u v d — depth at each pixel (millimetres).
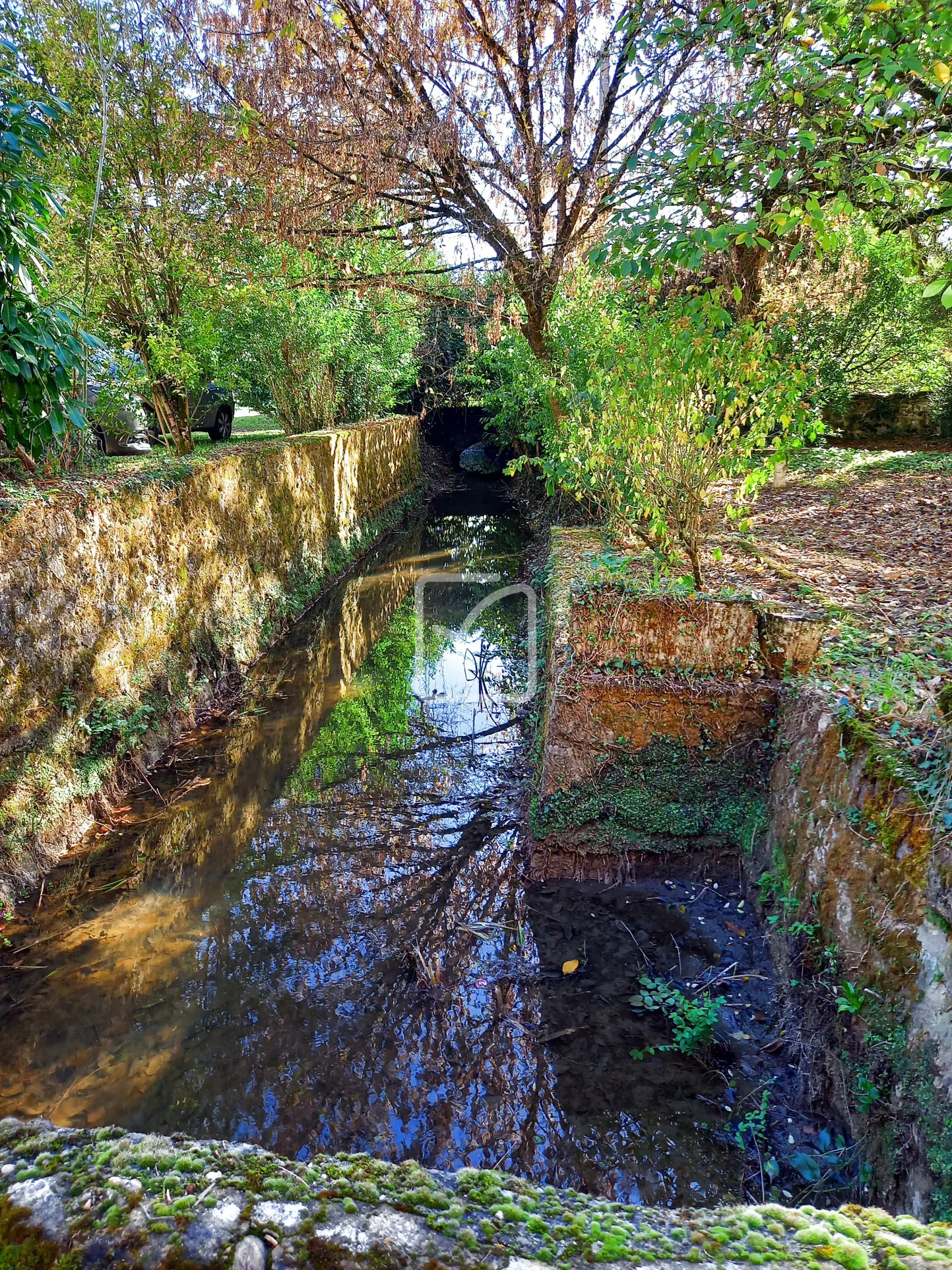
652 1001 3578
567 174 6809
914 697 3277
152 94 7582
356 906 4461
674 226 3779
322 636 9094
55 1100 3182
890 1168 2395
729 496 8773
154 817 5230
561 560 6262
